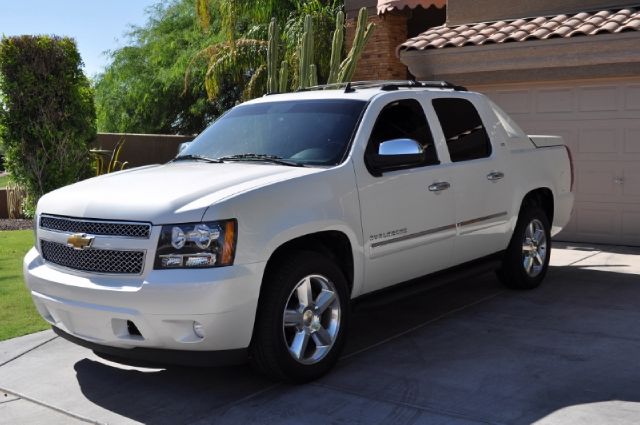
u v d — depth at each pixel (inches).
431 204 243.3
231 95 1218.0
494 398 188.4
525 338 238.8
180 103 1277.1
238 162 229.3
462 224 258.1
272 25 466.9
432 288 249.1
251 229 187.5
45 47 545.0
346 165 217.0
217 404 192.4
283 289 193.5
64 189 219.3
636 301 283.7
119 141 786.2
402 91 249.9
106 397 201.0
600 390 191.9
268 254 189.6
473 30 462.9
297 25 747.4
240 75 938.1
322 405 188.4
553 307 277.1
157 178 212.2
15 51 538.3
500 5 473.1
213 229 182.5
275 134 238.1
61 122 561.0
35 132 549.3
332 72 450.9
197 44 1175.0
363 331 252.7
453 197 253.0
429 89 264.2
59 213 203.9
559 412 178.4
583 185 422.3
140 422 183.8
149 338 185.2
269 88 469.4
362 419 178.9
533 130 438.0
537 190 310.3
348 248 217.0
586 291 301.7
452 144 259.8
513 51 425.4
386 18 573.6
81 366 226.5
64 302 197.2
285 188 198.2
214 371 217.5
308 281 201.6
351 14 596.1
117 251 189.0
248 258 185.6
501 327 252.2
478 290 306.3
